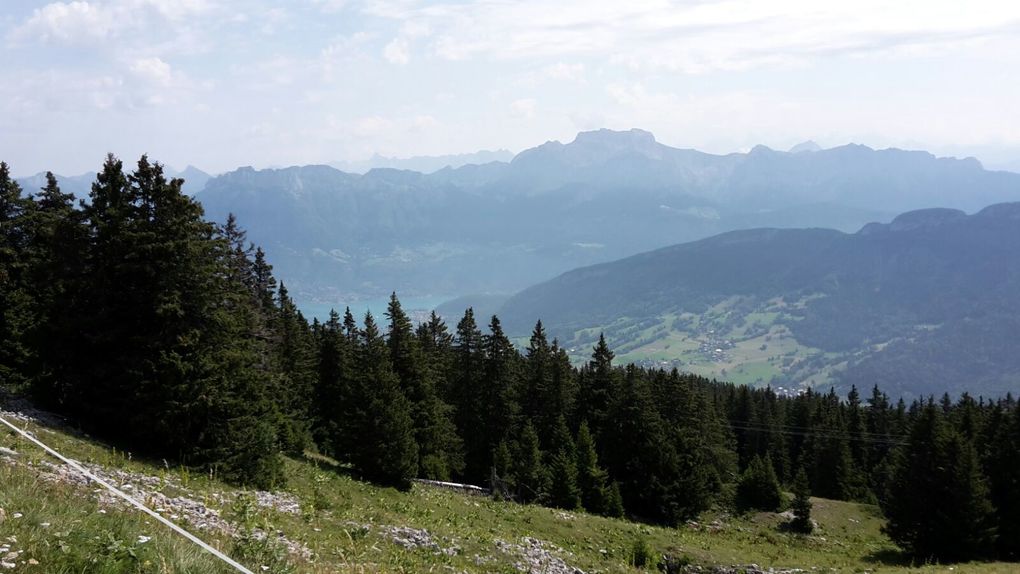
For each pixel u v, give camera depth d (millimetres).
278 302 71312
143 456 25719
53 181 36031
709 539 48375
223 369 28047
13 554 7465
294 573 11453
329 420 61938
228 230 54906
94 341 26719
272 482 27484
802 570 36062
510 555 24812
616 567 30328
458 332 68125
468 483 64312
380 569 15367
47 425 24453
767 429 99375
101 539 8633
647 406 64000
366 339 59062
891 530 49875
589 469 54844
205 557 9594
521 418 66250
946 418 82875
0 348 31859
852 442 96812
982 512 46500
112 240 27391
